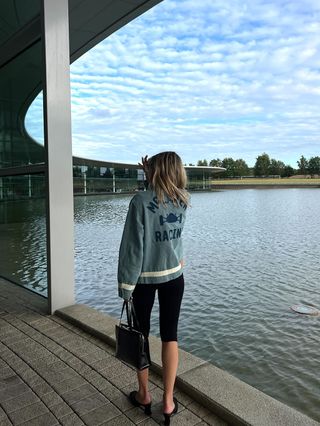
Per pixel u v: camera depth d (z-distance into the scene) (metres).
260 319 6.00
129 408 2.55
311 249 12.09
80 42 8.46
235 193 61.00
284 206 31.39
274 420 2.29
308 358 4.70
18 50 4.91
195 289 7.66
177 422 2.39
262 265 9.82
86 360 3.22
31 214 4.96
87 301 7.00
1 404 2.62
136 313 2.33
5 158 5.75
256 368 4.48
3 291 5.21
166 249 2.29
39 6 4.33
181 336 5.39
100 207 30.77
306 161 123.19
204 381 2.71
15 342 3.60
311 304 6.73
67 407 2.58
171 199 2.31
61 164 4.32
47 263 4.33
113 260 10.60
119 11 6.95
